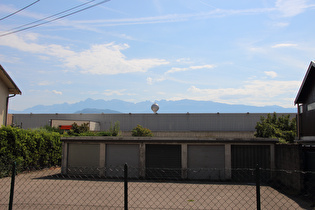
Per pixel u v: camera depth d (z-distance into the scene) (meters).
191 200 10.51
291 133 22.02
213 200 10.61
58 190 12.38
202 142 17.50
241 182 16.44
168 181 16.56
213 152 17.50
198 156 17.59
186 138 17.61
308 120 16.25
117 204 9.71
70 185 14.01
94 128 37.09
